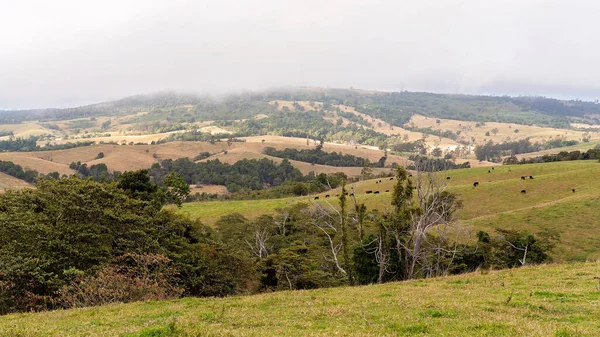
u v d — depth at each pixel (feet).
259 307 59.93
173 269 102.17
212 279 118.32
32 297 79.41
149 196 159.63
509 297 54.24
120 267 89.66
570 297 55.21
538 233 162.61
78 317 56.59
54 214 99.71
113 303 71.00
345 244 128.36
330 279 135.95
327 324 44.50
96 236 94.94
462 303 54.08
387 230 123.24
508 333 37.76
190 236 140.56
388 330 40.32
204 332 38.88
